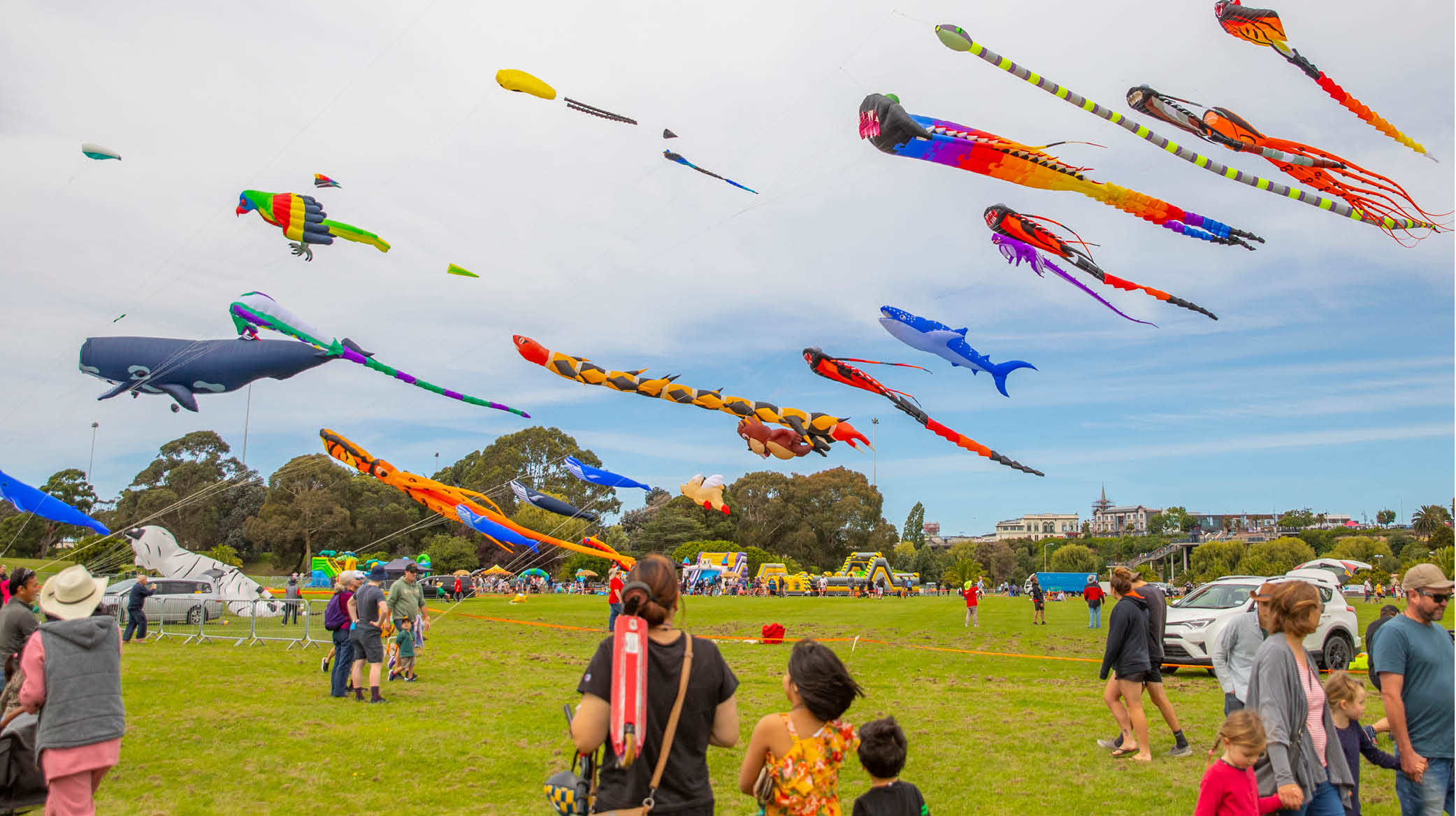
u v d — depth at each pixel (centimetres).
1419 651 524
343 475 6856
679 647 391
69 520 1537
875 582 5919
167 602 2109
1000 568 11125
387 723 982
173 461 6938
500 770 792
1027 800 711
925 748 883
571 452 7325
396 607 1299
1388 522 19088
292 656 1600
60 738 535
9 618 693
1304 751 498
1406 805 530
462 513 1406
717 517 7525
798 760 397
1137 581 869
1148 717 1039
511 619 2608
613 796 375
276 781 751
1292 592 511
